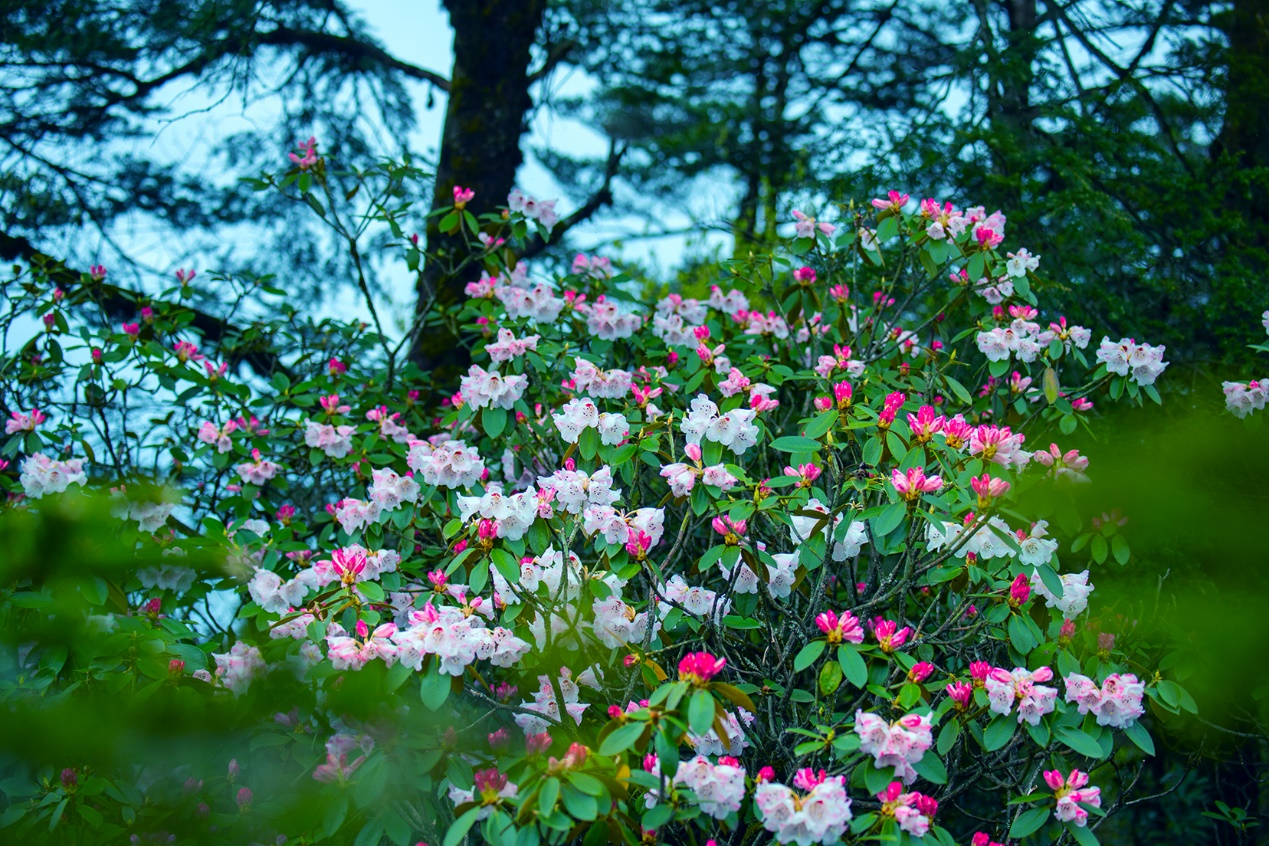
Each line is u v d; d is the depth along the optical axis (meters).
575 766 2.06
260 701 2.54
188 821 2.48
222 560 2.20
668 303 4.15
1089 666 2.59
